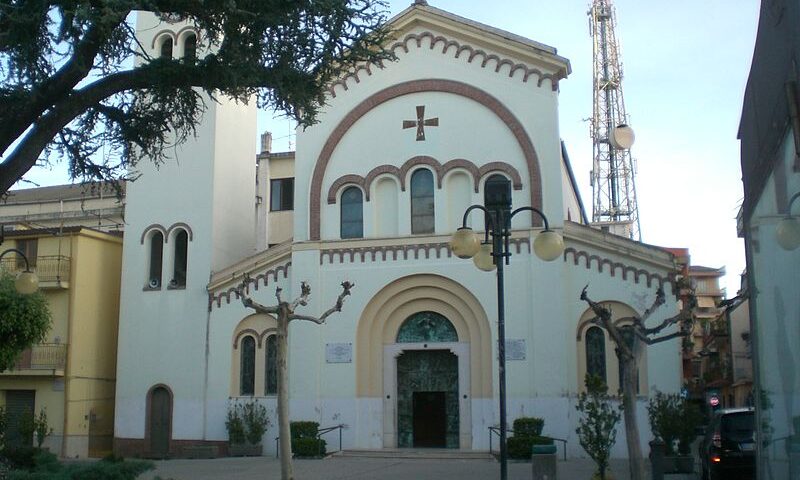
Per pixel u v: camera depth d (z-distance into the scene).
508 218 16.70
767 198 9.62
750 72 10.60
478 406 28.08
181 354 31.72
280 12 14.81
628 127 28.75
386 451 27.81
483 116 29.59
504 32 29.47
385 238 29.53
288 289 30.52
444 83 30.08
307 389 29.27
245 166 35.25
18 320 25.47
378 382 29.23
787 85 7.45
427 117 30.08
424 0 30.53
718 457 19.48
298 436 28.31
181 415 31.19
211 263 32.16
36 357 32.44
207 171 32.91
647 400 26.47
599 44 70.19
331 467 24.91
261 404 30.23
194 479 22.23
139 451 31.39
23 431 28.83
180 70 15.41
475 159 29.38
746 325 38.28
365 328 29.50
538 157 28.77
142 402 31.81
